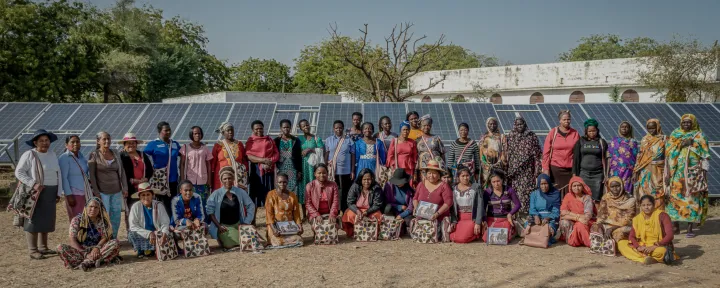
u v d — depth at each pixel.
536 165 9.64
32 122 14.00
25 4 32.12
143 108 14.22
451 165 9.88
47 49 31.44
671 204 8.99
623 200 8.04
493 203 8.80
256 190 10.13
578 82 34.66
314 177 10.09
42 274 7.01
